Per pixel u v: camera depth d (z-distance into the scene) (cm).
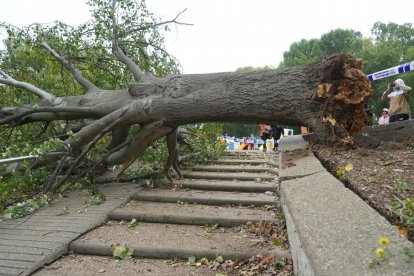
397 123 539
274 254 347
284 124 512
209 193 593
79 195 587
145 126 588
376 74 977
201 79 555
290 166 396
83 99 665
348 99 446
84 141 619
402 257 141
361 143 535
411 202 224
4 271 323
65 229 422
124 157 623
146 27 784
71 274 329
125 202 543
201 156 912
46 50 758
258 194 585
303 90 478
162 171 675
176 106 550
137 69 683
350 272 138
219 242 389
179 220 466
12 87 824
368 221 186
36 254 355
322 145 488
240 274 325
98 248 379
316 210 224
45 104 692
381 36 4969
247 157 1027
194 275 326
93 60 795
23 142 651
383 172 335
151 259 368
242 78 523
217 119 545
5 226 438
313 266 155
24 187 603
